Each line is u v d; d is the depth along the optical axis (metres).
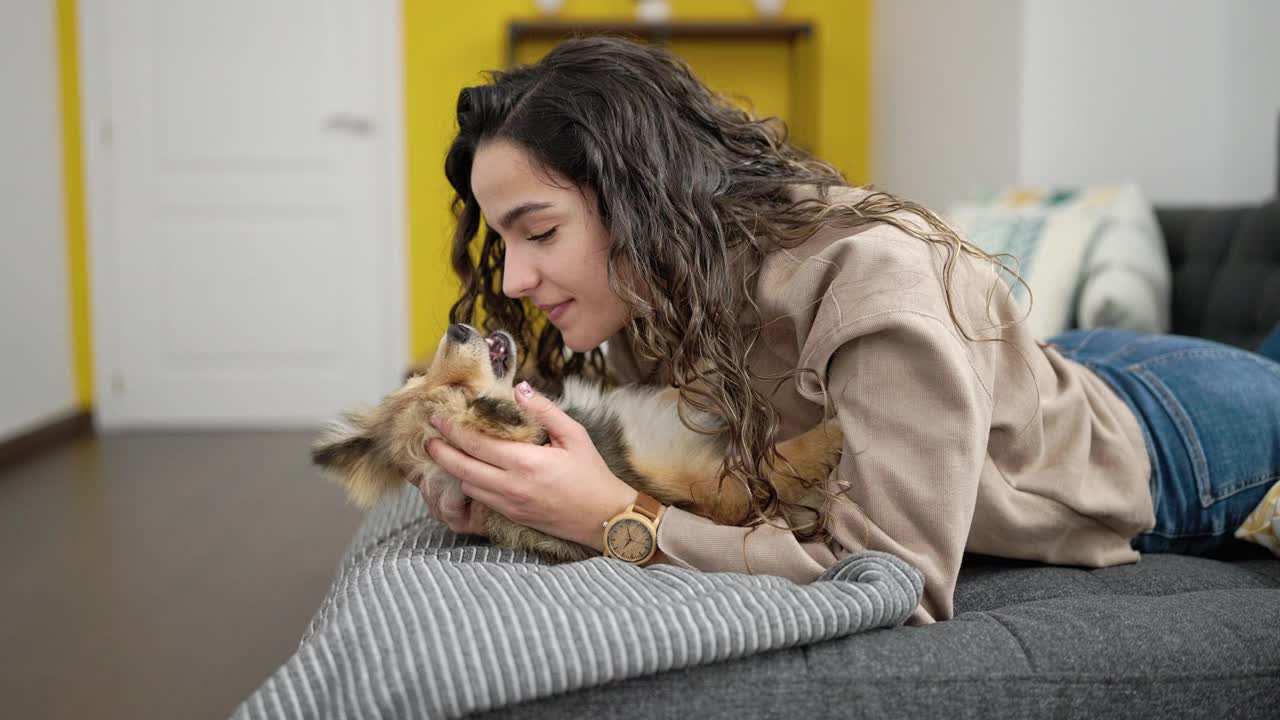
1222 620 1.03
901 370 1.10
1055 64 3.73
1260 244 2.75
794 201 1.33
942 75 4.52
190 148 5.20
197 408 5.32
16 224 4.51
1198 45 3.73
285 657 2.22
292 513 3.49
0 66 4.39
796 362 1.31
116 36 5.11
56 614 2.50
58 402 4.97
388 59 5.23
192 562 2.94
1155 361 1.55
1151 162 3.78
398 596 0.97
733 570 1.12
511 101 1.29
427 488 1.30
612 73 1.28
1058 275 2.92
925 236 1.19
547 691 0.87
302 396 5.36
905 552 1.07
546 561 1.25
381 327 5.38
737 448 1.22
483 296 1.59
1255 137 3.64
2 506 3.60
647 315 1.25
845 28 5.48
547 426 1.19
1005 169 3.88
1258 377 1.52
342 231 5.31
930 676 0.93
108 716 1.92
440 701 0.85
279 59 5.19
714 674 0.92
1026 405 1.27
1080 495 1.29
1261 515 1.41
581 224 1.27
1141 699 0.96
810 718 0.91
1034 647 0.97
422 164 5.34
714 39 5.36
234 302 5.30
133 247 5.22
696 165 1.28
